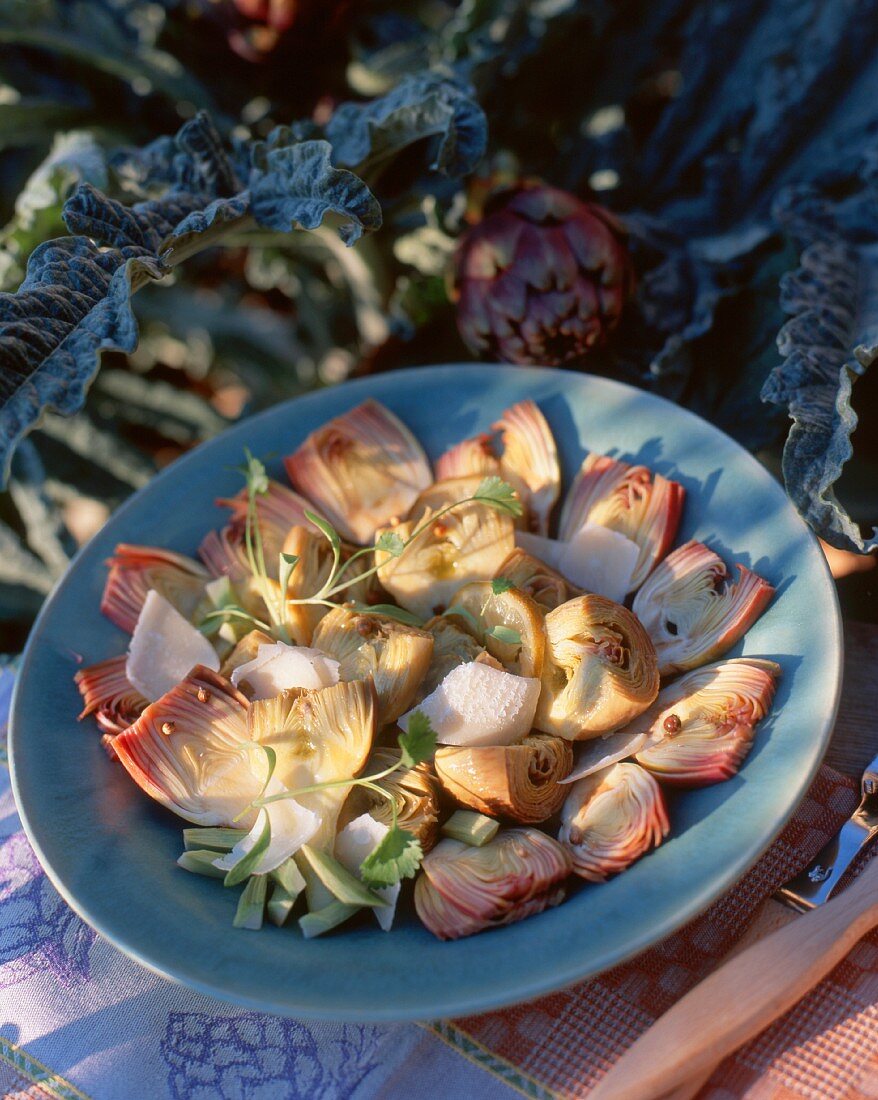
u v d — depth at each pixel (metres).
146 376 1.09
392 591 0.57
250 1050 0.48
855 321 0.62
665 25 0.78
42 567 0.84
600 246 0.66
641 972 0.48
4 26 0.76
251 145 0.66
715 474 0.56
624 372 0.71
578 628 0.51
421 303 0.77
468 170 0.65
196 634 0.57
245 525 0.61
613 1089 0.43
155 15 0.83
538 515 0.59
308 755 0.50
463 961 0.44
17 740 0.53
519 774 0.48
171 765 0.51
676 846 0.46
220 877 0.50
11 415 0.50
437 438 0.63
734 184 0.76
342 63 0.78
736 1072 0.45
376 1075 0.46
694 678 0.52
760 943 0.45
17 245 0.73
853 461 0.65
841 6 0.72
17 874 0.54
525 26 0.76
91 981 0.50
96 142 0.74
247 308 1.09
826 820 0.51
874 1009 0.46
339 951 0.46
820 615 0.50
